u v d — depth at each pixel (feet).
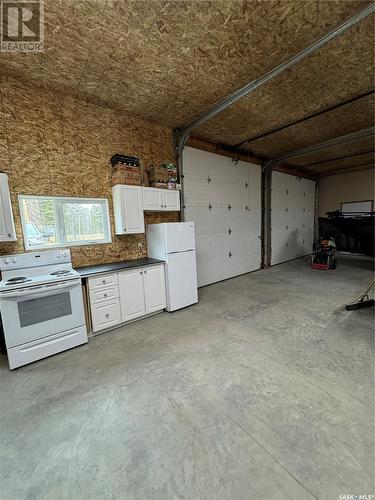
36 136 9.00
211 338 8.63
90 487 3.81
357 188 25.38
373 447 4.26
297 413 5.11
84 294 8.82
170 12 5.95
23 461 4.26
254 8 5.93
